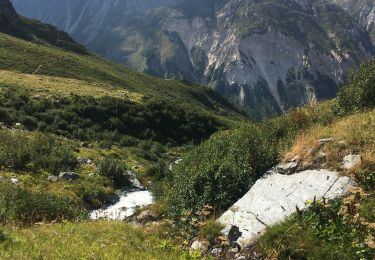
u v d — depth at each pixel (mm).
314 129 17812
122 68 177250
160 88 150875
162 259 10281
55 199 19453
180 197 15766
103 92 74938
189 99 149750
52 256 9250
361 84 21812
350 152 14039
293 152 15984
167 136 66688
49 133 51125
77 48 188000
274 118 22062
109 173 34219
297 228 10562
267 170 16234
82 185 29266
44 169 31969
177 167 22359
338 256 9609
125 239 11688
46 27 199625
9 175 27578
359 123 16047
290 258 10070
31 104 58750
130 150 53219
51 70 100312
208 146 20453
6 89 63156
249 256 10797
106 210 25594
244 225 12445
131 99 73312
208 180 15586
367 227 10195
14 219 15422
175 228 13797
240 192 15188
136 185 34156
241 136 19250
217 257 11188
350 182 12422
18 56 103000
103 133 58531
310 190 12898
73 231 12219
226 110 173500
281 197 13289
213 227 12305
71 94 67188
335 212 10797
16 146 34219
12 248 9555
